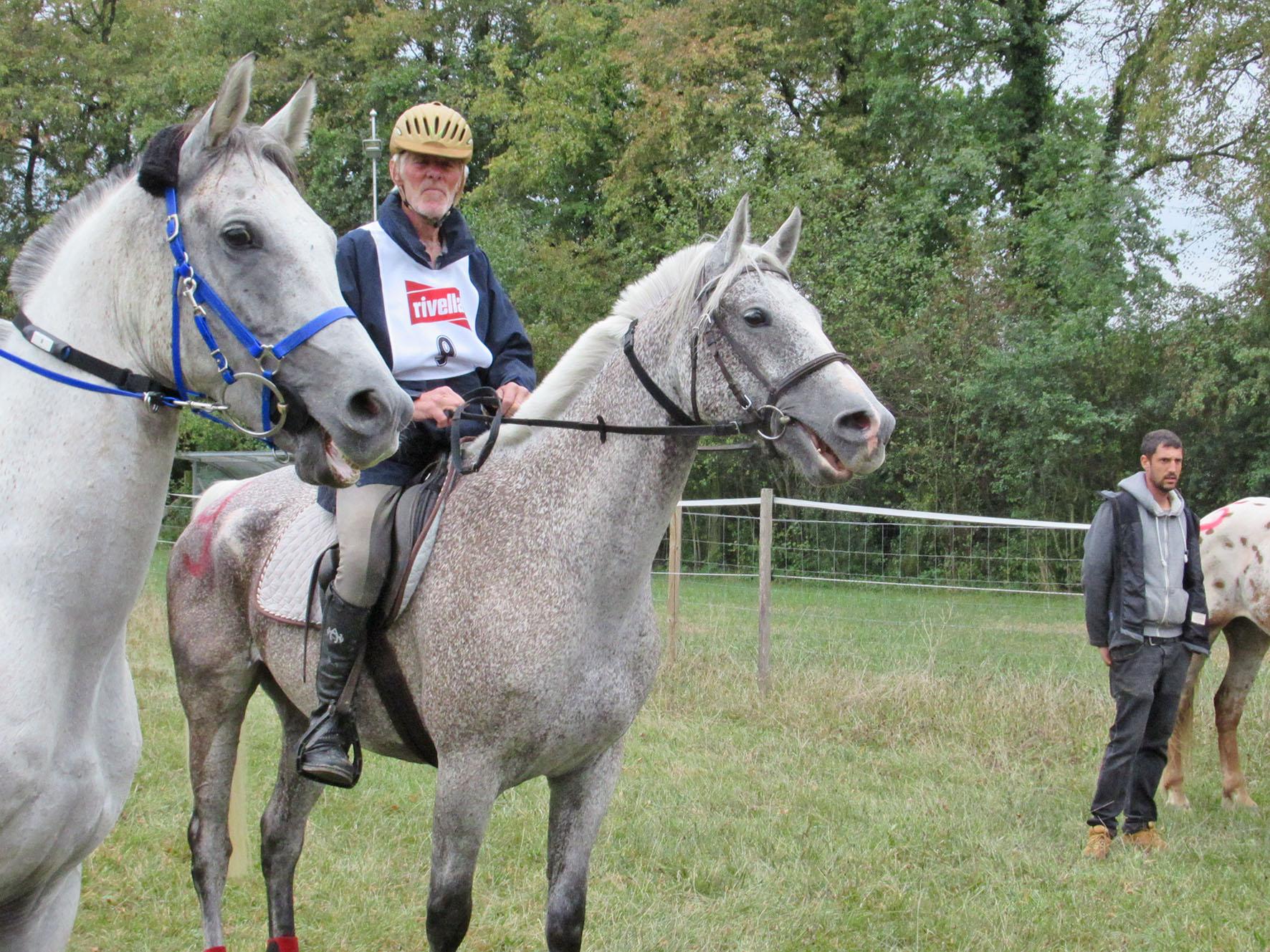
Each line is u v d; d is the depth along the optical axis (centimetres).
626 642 296
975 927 414
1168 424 1603
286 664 336
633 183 1992
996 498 1681
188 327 211
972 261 1692
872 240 1755
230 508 373
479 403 327
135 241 214
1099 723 702
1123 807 528
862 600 1099
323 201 2306
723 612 1004
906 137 1998
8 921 230
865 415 264
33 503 212
